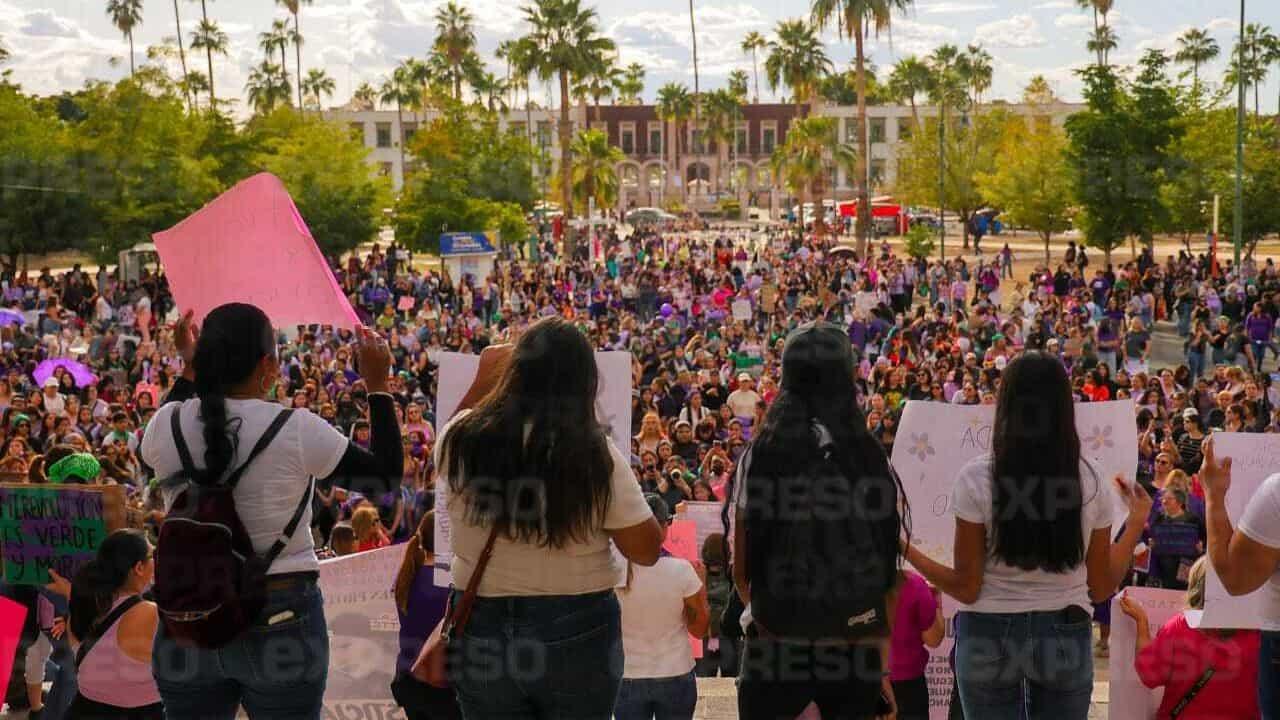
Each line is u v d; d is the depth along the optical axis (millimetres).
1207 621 3797
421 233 47656
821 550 3119
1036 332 23094
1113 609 4363
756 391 17031
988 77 94562
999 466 3254
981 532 3297
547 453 2709
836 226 76375
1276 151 44375
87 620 4125
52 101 42844
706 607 4551
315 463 2963
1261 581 3227
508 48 61719
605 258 51188
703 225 91750
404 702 3967
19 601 4652
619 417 3670
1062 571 3283
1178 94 43312
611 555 2906
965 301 36469
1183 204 43406
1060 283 34844
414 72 95812
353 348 19922
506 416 2740
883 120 109750
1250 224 43406
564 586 2809
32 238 39281
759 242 73438
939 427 4148
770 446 3148
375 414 3070
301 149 47625
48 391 15531
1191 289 30422
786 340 3219
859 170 57125
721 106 112500
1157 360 27281
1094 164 42781
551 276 40062
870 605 3172
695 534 6348
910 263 40469
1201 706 4086
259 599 2906
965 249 64375
